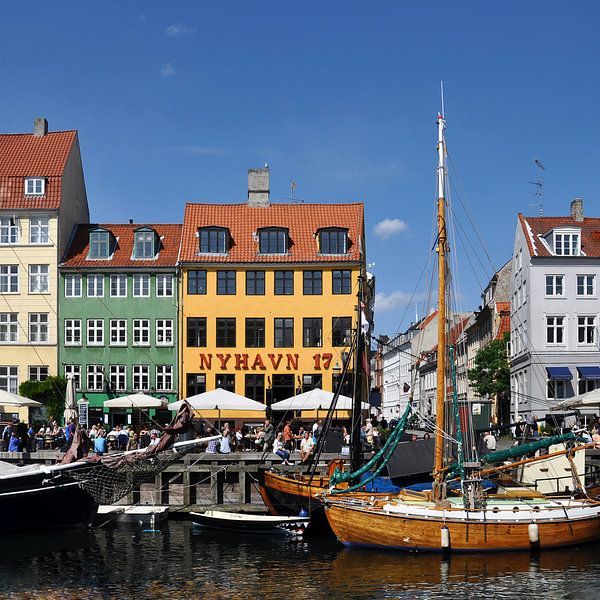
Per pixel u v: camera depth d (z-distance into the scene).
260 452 35.38
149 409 55.44
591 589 20.81
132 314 56.47
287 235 57.03
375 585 21.20
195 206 59.91
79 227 59.97
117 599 20.12
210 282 56.47
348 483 29.75
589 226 61.69
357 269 56.38
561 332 58.66
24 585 21.53
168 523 30.98
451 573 22.45
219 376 56.03
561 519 25.11
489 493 29.70
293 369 55.78
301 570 22.92
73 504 29.09
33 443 37.84
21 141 60.84
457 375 29.94
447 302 28.30
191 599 20.08
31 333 56.66
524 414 60.19
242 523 28.73
